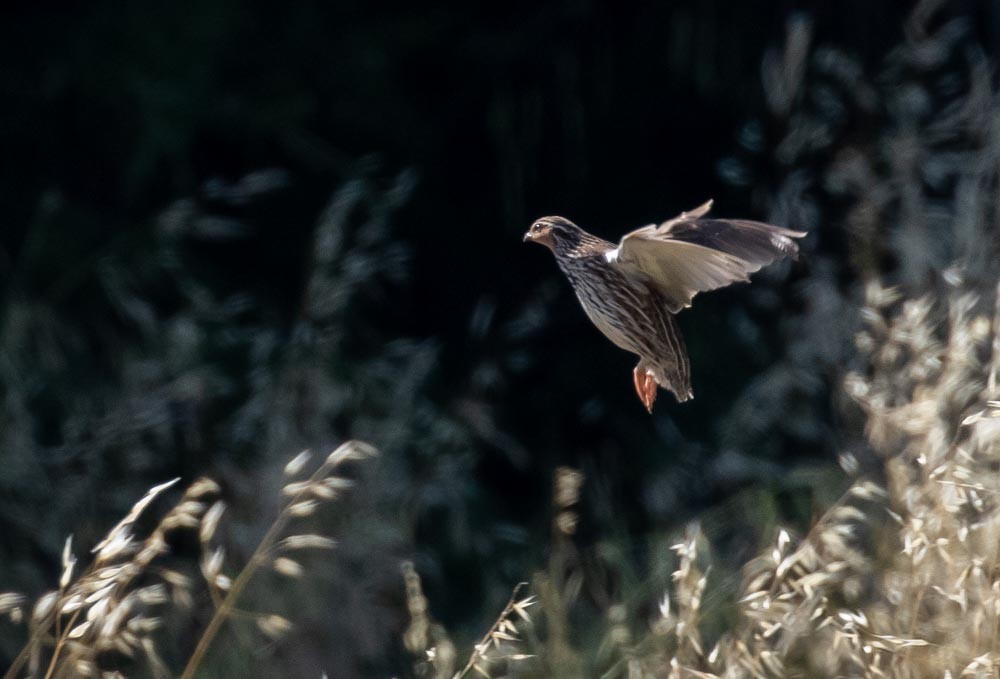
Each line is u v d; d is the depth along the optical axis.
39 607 5.94
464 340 17.56
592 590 10.80
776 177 16.66
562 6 18.05
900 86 14.63
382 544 12.23
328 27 16.83
